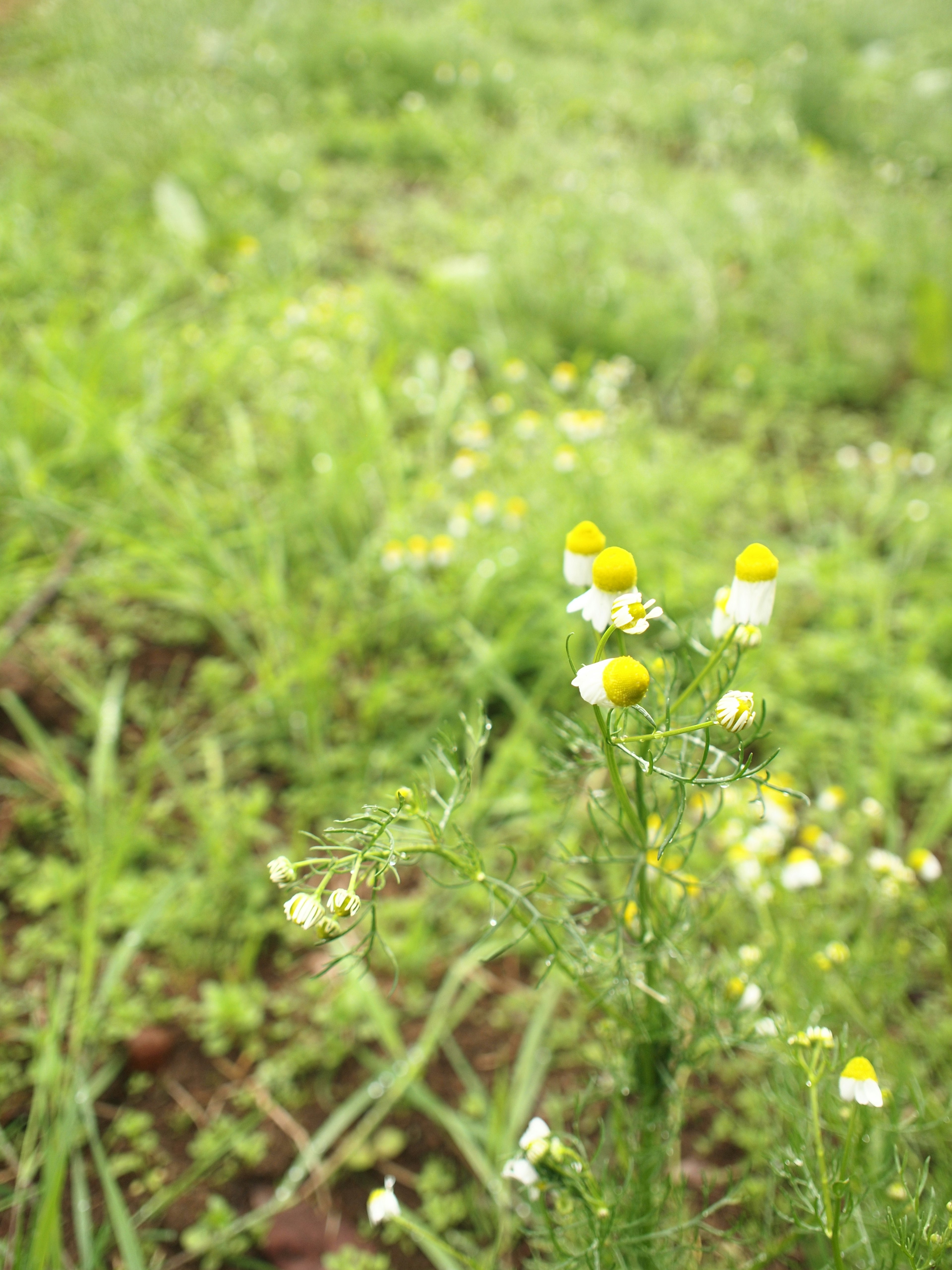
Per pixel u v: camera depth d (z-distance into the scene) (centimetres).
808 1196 26
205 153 100
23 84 114
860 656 52
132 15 126
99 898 38
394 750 47
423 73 127
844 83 139
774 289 89
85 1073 36
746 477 68
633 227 97
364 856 24
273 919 41
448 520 59
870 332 83
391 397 72
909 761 48
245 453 62
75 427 61
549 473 60
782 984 32
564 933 31
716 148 121
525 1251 33
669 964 31
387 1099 36
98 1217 33
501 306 83
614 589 24
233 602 54
